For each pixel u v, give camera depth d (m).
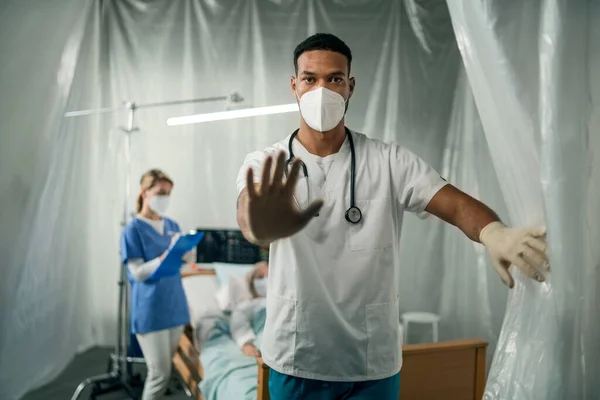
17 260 1.20
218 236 2.70
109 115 2.90
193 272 2.62
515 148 0.82
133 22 2.85
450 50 2.75
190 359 2.20
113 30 2.86
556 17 0.75
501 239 0.79
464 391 1.71
